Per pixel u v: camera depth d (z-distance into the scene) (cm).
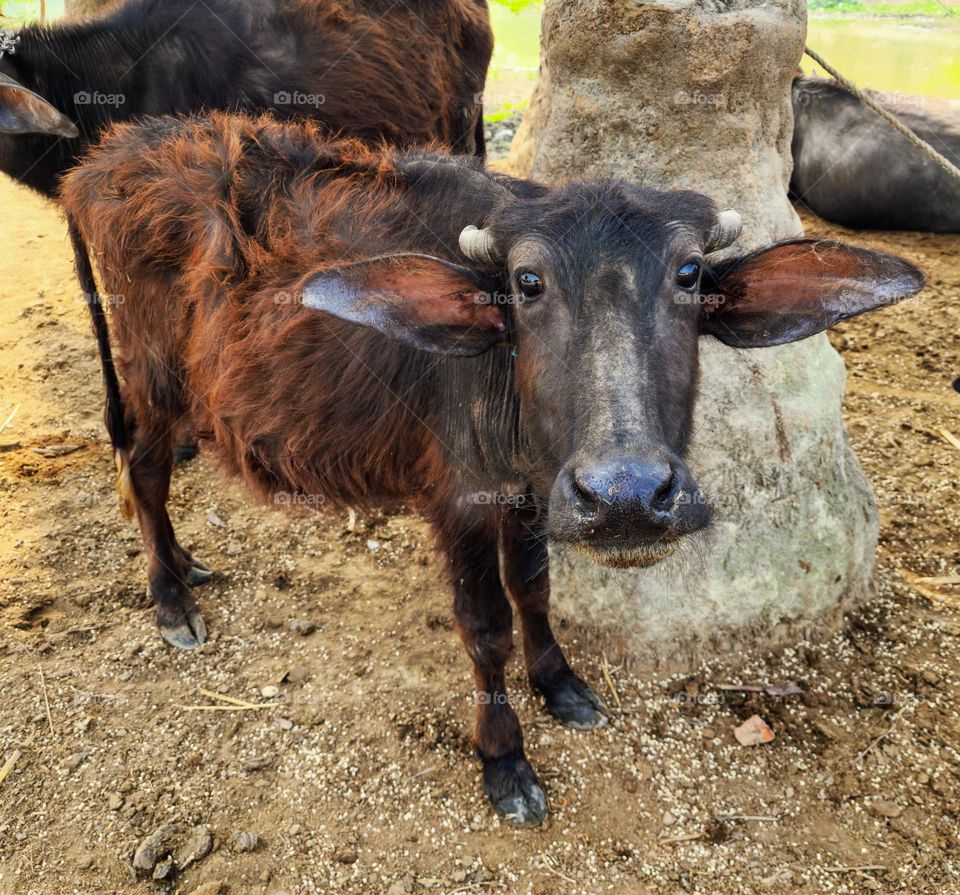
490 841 105
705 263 87
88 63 182
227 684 127
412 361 103
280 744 117
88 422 188
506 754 110
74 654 131
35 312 229
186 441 179
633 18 121
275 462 118
